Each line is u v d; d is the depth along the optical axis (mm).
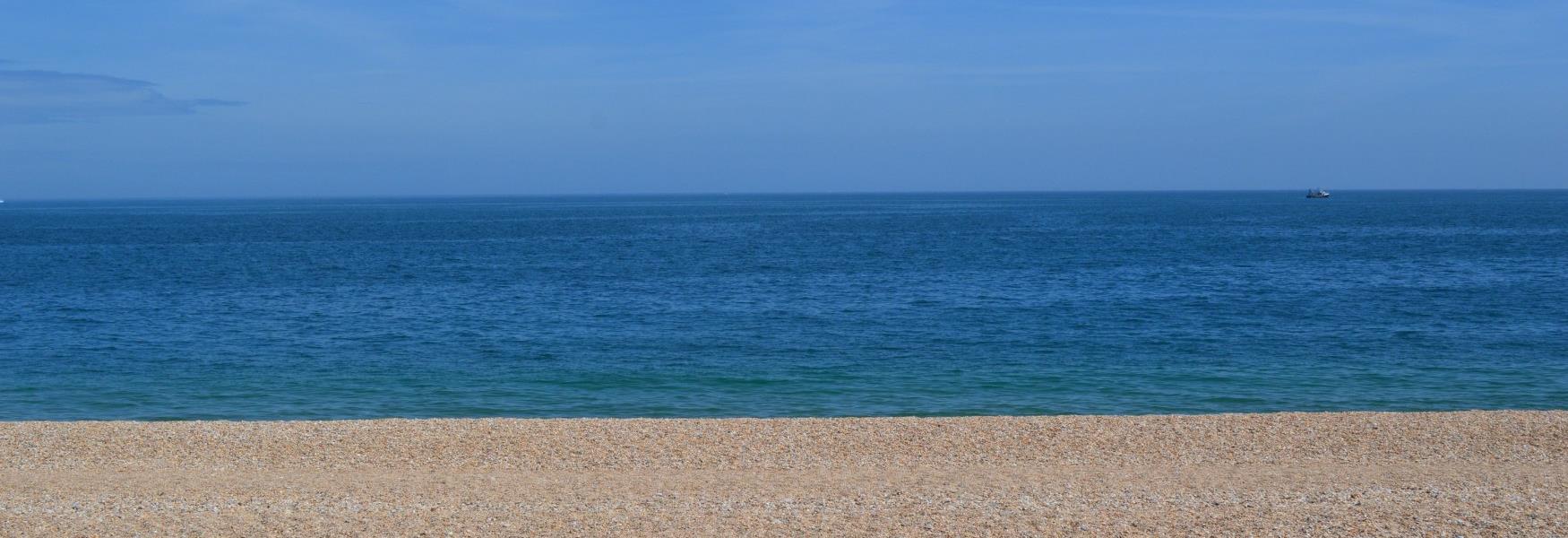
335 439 15914
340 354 29594
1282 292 45438
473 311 40094
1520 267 58000
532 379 25516
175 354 29625
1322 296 43844
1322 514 11133
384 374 26375
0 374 26406
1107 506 11555
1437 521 10836
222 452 15227
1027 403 22453
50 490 12594
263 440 15844
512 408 22203
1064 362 27719
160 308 41625
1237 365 27156
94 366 27641
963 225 125875
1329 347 30109
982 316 37781
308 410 22031
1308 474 13383
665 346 30891
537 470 14297
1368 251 72875
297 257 72438
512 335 33344
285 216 185750
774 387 24375
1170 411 21578
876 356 28891
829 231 110812
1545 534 10406
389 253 77312
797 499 12000
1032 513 11266
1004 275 54875
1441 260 63812
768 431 16453
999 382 24922
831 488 12648
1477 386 24078
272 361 28375
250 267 63438
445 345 31297
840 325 35344
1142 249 76688
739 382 25062
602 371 26625
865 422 17047
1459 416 17125
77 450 15289
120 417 21344
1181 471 13828
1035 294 45344
